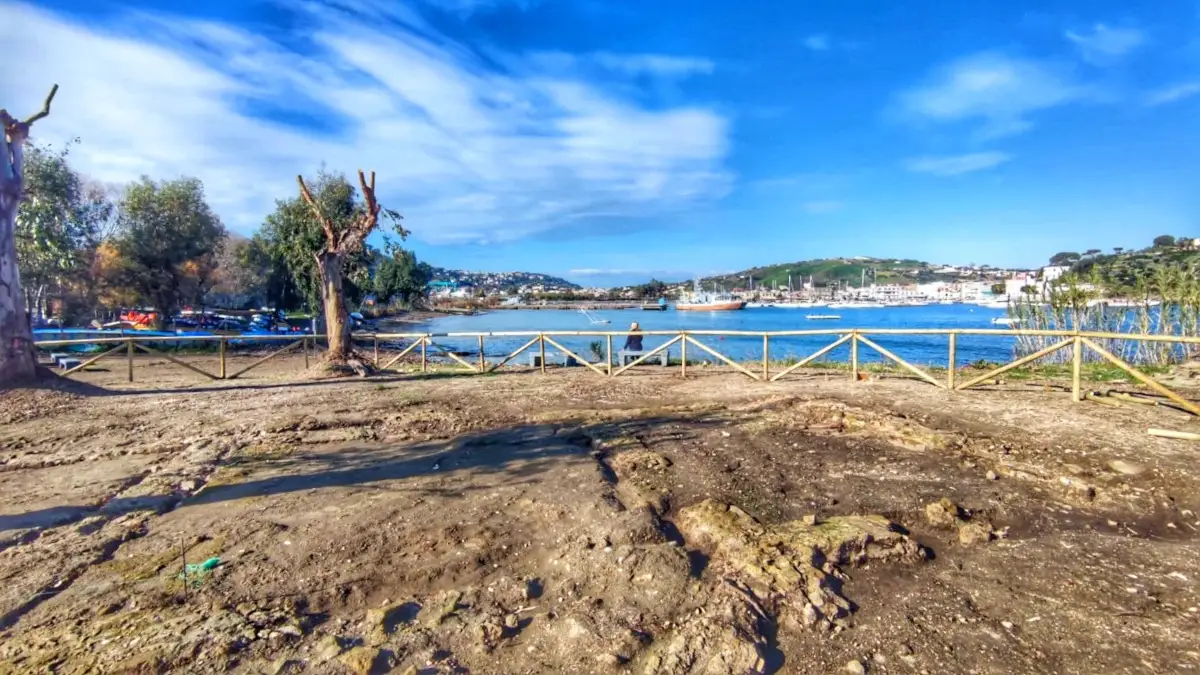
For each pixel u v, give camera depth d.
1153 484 5.05
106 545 4.44
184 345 22.47
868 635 3.17
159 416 9.02
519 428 7.83
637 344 16.77
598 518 4.66
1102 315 13.91
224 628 3.29
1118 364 7.88
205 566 4.06
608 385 11.57
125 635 3.24
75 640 3.20
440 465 6.30
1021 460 5.75
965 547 4.18
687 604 3.47
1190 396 8.56
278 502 5.29
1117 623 3.16
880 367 14.21
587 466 6.03
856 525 4.27
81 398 10.53
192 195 29.41
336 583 3.83
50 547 4.39
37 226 21.06
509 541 4.37
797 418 7.84
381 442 7.38
